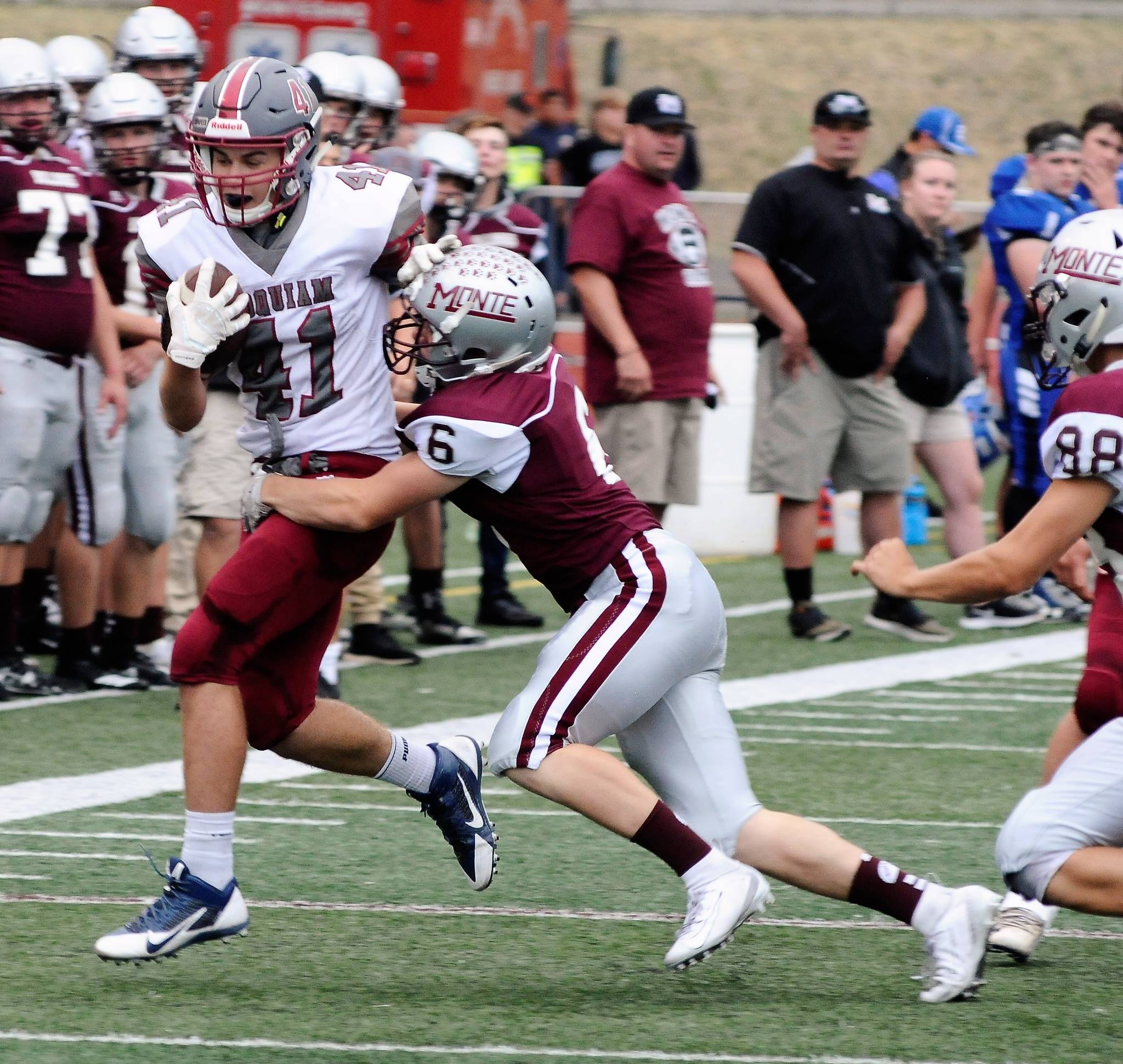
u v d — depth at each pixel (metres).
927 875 17.61
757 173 96.81
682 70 103.94
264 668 14.78
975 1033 13.23
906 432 30.52
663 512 29.55
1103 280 13.46
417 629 31.16
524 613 32.56
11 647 25.81
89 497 25.03
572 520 14.10
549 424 14.02
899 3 112.31
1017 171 31.44
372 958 15.07
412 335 14.76
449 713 24.89
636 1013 13.68
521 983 14.45
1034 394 30.16
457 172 28.27
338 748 15.23
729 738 14.42
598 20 108.44
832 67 105.56
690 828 13.94
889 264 29.80
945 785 21.39
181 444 26.33
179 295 14.12
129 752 22.61
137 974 14.55
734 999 14.05
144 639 27.59
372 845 18.73
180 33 26.31
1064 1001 14.03
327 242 14.41
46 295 23.81
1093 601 14.48
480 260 14.06
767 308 29.59
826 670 28.58
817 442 30.16
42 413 24.23
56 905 16.42
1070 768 13.37
